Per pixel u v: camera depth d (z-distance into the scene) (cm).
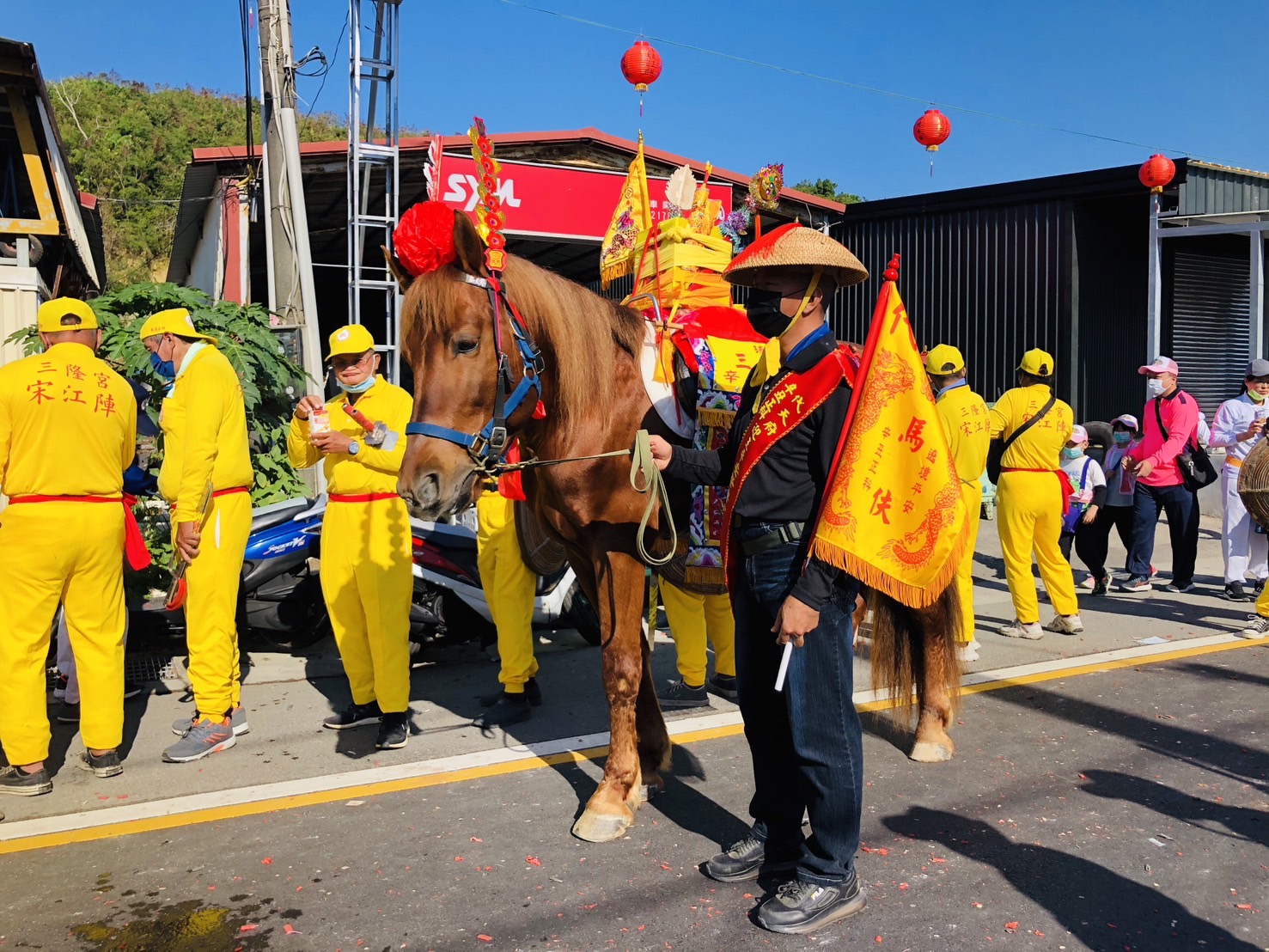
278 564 552
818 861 290
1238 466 784
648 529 346
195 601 432
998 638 648
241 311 679
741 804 378
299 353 786
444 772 414
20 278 727
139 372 588
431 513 300
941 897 304
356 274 869
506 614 481
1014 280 1323
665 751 393
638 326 362
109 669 408
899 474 264
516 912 297
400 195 1145
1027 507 635
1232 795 384
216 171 1042
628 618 348
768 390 282
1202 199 1315
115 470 407
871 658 409
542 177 1025
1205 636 654
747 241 1145
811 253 269
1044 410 631
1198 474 815
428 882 316
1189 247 1417
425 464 299
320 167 1023
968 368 1367
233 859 333
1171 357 1416
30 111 909
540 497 362
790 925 282
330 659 595
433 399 303
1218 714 484
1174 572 830
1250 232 1204
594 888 312
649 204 438
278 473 677
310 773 414
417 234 310
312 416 415
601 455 325
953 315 1380
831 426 268
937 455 266
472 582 568
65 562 388
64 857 336
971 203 1347
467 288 306
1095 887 310
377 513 434
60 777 411
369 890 311
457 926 289
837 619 278
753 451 280
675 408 354
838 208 1372
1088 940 280
